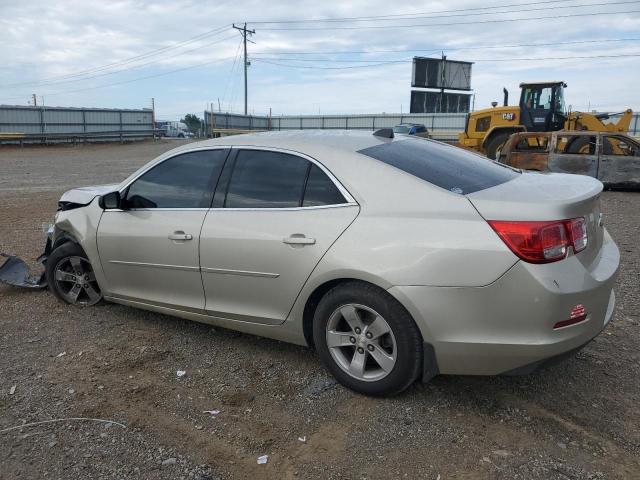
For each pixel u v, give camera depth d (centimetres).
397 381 334
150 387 371
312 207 361
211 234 396
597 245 348
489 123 2223
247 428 322
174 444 308
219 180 410
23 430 321
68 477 281
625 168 1376
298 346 434
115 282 473
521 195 325
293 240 357
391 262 321
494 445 302
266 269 372
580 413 332
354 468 285
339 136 396
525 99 2034
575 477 275
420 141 432
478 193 329
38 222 997
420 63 5766
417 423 323
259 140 405
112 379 382
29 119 4247
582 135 1449
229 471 285
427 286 313
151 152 3444
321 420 329
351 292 338
